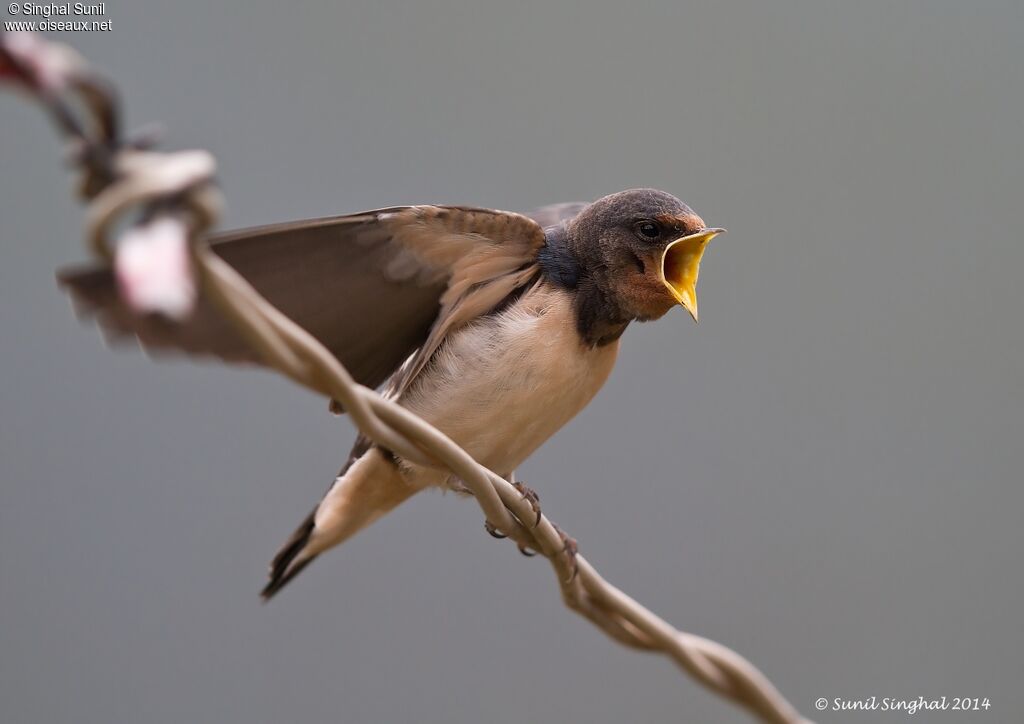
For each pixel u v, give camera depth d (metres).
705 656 6.87
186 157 3.44
